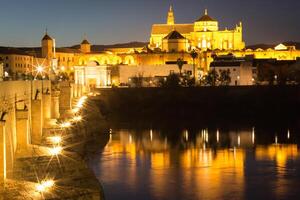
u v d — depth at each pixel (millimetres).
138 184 100625
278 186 100062
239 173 112500
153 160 128250
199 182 102812
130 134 181375
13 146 77438
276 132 185625
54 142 100875
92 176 73125
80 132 129250
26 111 83125
